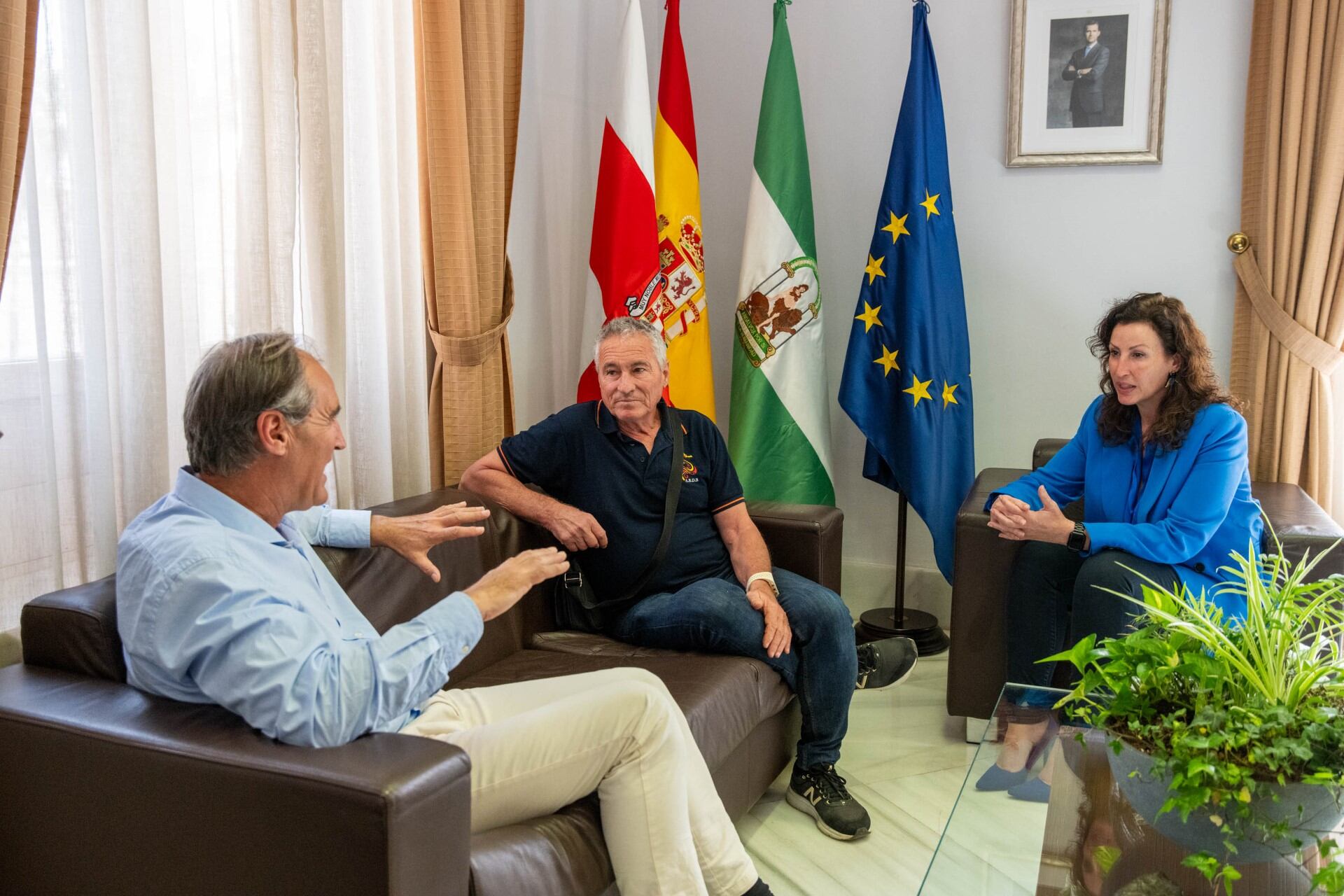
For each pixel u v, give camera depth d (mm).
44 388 1835
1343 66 3033
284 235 2275
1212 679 1424
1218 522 2424
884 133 3703
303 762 1287
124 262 1946
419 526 2012
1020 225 3578
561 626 2543
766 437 3572
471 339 2719
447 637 1508
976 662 2771
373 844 1224
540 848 1563
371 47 2564
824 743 2406
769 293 3543
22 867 1457
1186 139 3375
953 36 3572
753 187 3564
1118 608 2375
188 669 1406
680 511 2504
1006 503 2547
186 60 2072
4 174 1642
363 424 2611
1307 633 1919
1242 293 3326
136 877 1377
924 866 2209
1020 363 3643
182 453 2111
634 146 3303
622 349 2424
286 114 2244
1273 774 1321
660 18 3979
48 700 1466
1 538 1808
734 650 2291
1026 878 1500
